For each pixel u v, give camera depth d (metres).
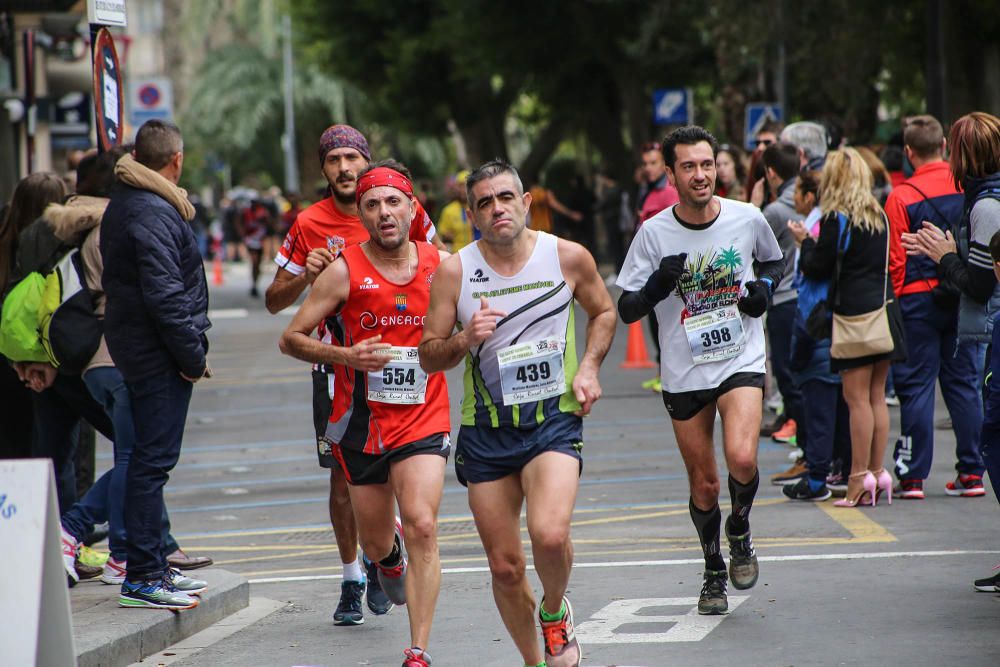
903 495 26.17
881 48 65.25
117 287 18.73
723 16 67.62
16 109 53.12
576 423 15.64
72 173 32.91
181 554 22.48
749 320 18.55
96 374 20.84
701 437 18.64
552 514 15.00
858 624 17.88
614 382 44.97
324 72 129.12
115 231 18.66
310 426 39.97
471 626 18.92
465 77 115.75
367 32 123.25
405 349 17.00
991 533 22.97
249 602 21.03
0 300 22.48
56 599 13.09
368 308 17.08
